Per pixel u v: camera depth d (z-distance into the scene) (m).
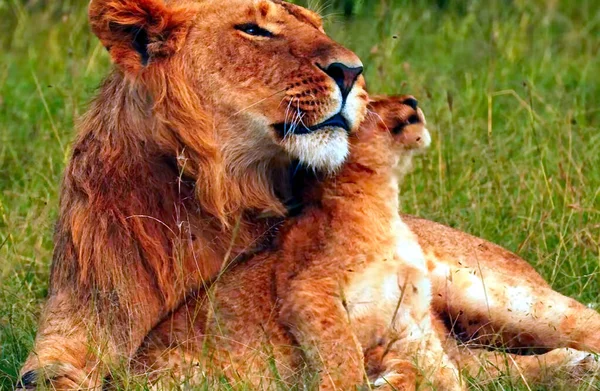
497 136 13.00
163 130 8.24
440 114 13.48
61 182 8.77
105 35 8.36
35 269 10.65
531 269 9.49
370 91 14.02
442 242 9.40
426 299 8.25
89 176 8.41
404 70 15.06
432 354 8.12
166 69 8.27
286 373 7.91
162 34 8.30
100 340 8.12
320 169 8.22
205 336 7.91
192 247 8.29
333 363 7.71
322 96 8.02
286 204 8.60
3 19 17.75
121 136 8.34
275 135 8.16
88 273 8.28
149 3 8.27
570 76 16.02
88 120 8.59
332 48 8.13
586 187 11.48
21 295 9.96
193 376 7.79
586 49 17.45
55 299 8.43
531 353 9.35
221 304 8.11
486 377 8.45
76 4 17.11
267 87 8.14
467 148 12.56
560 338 9.25
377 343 8.09
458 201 11.62
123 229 8.27
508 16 17.80
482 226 11.20
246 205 8.37
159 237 8.30
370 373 8.05
